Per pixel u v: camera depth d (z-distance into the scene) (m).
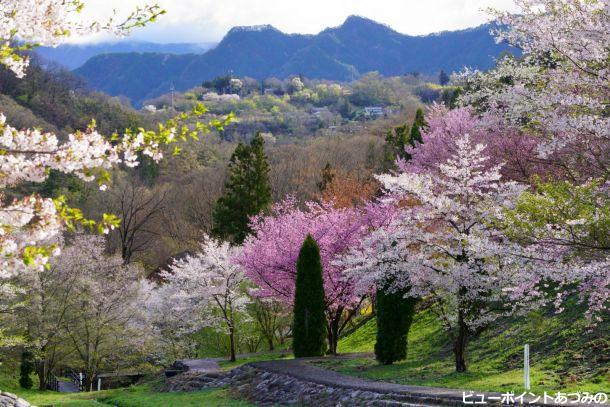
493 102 22.38
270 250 25.73
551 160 20.00
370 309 33.41
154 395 23.62
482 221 16.53
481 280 16.30
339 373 19.44
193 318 32.16
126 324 33.72
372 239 18.12
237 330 31.28
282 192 54.25
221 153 91.62
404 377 17.50
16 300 30.28
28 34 8.05
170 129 7.79
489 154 23.98
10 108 78.62
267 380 20.38
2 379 36.34
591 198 12.35
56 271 31.39
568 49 15.71
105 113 101.75
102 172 7.97
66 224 7.61
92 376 32.94
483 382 15.01
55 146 7.92
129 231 56.50
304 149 69.31
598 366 14.21
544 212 12.06
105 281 33.06
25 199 7.48
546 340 17.19
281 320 32.75
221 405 19.12
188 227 55.84
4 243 7.28
